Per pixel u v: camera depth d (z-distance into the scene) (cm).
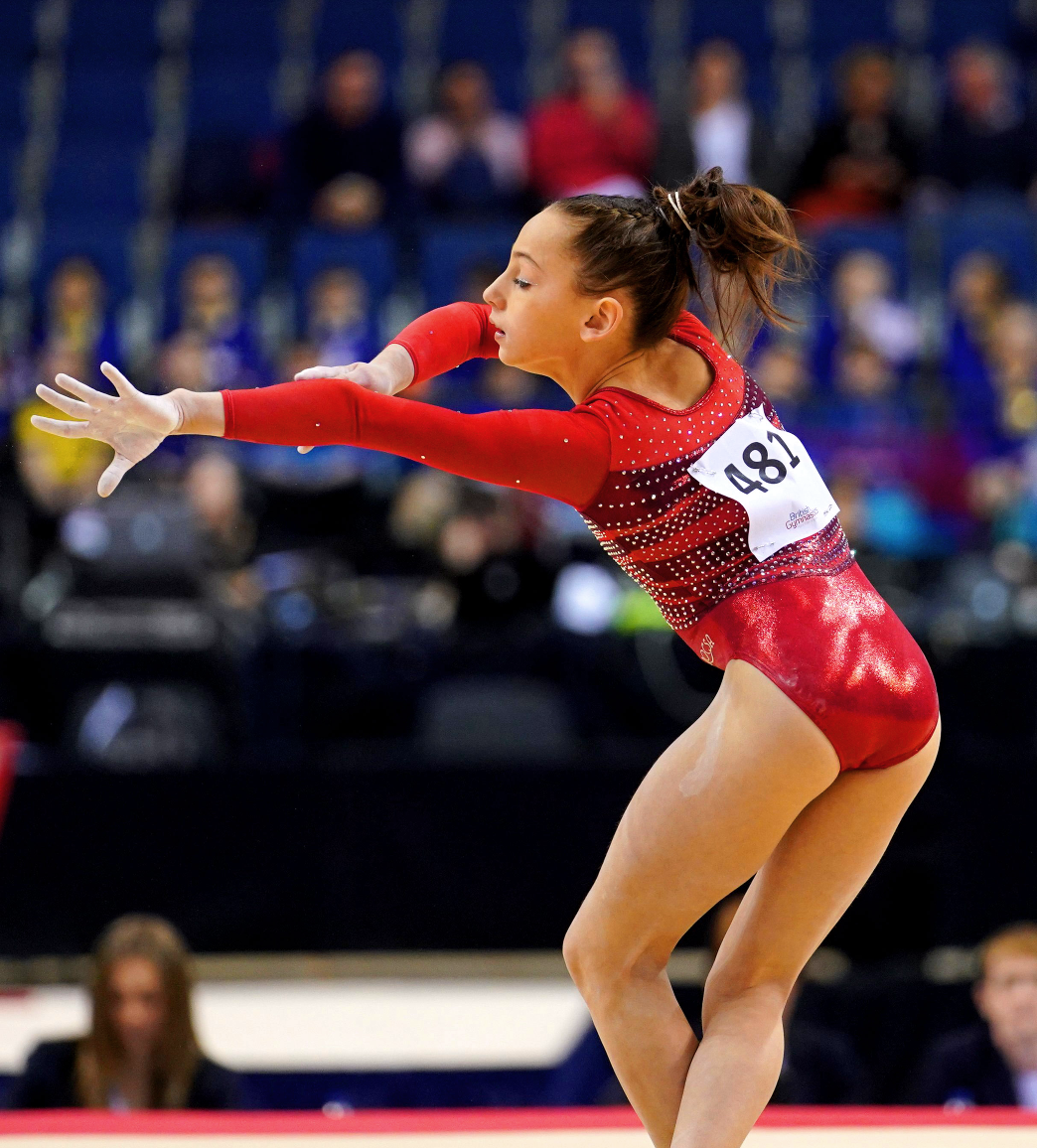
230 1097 1334
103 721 1780
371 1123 1012
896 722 732
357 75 3023
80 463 2169
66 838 1645
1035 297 2809
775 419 785
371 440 695
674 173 2933
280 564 2081
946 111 3080
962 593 2019
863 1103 1433
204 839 1653
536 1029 1608
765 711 713
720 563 739
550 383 2328
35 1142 976
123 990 1312
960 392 2520
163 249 2897
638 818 739
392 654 1864
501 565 2027
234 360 2569
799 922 766
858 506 2111
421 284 2802
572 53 3033
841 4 3606
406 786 1667
